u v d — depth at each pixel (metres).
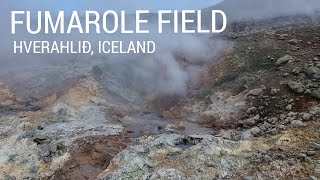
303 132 16.67
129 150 17.05
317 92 19.25
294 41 25.27
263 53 25.16
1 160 17.83
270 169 14.68
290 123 17.81
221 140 17.08
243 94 21.98
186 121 22.16
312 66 21.53
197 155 16.17
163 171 15.30
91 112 22.48
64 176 16.45
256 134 17.73
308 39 25.25
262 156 15.45
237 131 18.81
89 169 16.69
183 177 15.00
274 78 22.09
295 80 21.08
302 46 24.58
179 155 16.42
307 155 15.00
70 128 20.19
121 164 16.25
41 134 19.41
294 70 21.72
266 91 21.31
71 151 17.89
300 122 17.34
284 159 14.96
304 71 21.41
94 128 20.23
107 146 18.09
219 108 21.94
